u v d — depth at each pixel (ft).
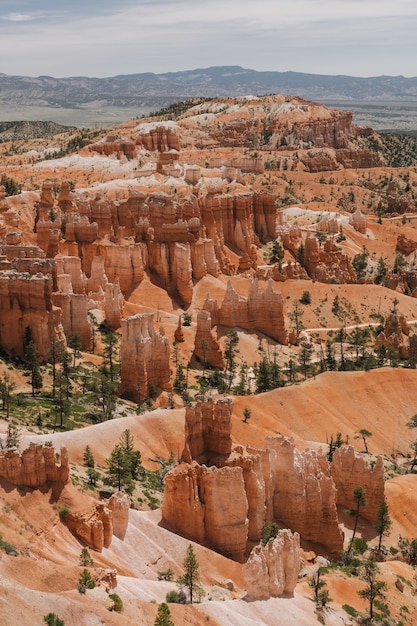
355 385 456.04
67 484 224.74
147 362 396.37
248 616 217.56
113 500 234.38
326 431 416.26
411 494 347.56
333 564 278.46
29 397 350.02
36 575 183.11
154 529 244.63
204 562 243.40
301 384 445.37
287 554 238.07
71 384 377.09
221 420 285.02
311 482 289.94
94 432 309.22
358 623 242.17
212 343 493.77
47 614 167.94
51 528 211.61
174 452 326.65
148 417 333.21
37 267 426.92
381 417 444.14
